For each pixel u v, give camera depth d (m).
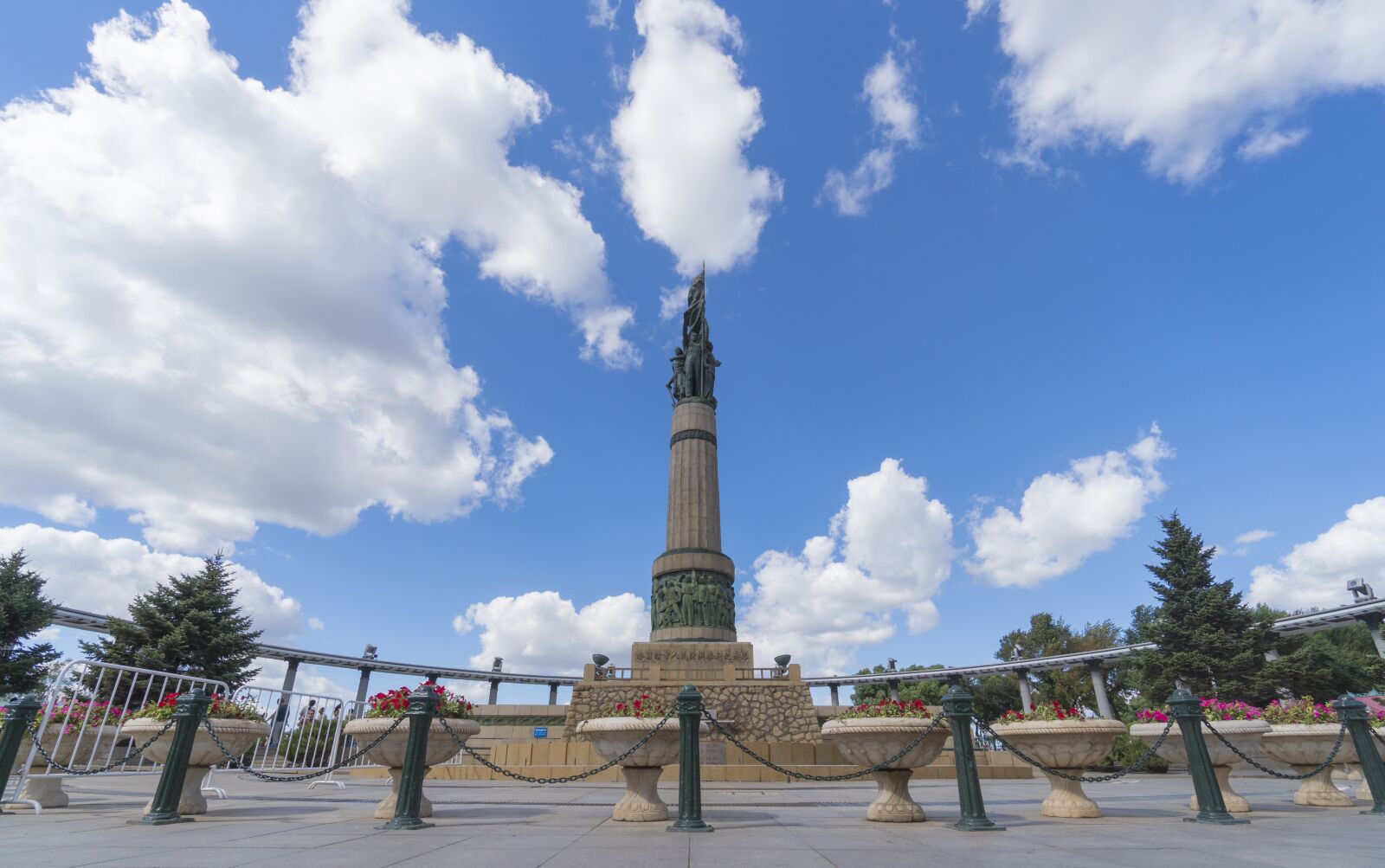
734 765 20.50
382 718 9.56
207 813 10.04
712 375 36.81
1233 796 10.54
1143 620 52.34
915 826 8.50
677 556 31.31
